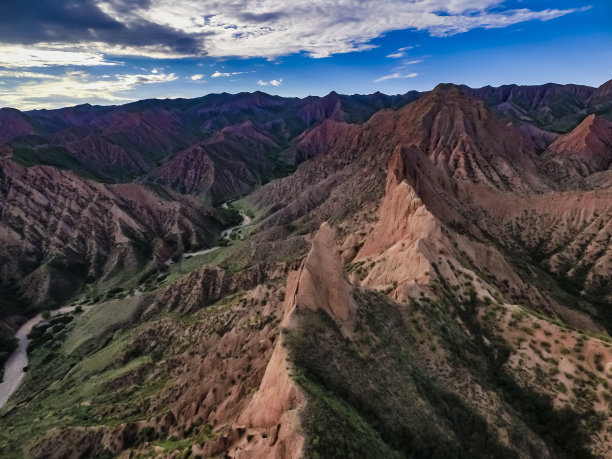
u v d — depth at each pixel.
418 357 53.75
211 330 81.62
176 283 119.31
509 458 44.50
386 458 38.44
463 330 58.75
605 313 88.75
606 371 50.38
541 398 51.06
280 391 41.91
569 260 107.31
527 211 122.44
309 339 48.25
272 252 134.50
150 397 67.00
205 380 61.53
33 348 108.50
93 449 57.69
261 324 72.25
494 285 75.44
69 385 85.00
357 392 44.88
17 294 135.12
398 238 81.50
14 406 83.62
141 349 90.44
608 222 109.94
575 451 46.41
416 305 59.34
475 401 49.69
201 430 52.22
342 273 57.22
